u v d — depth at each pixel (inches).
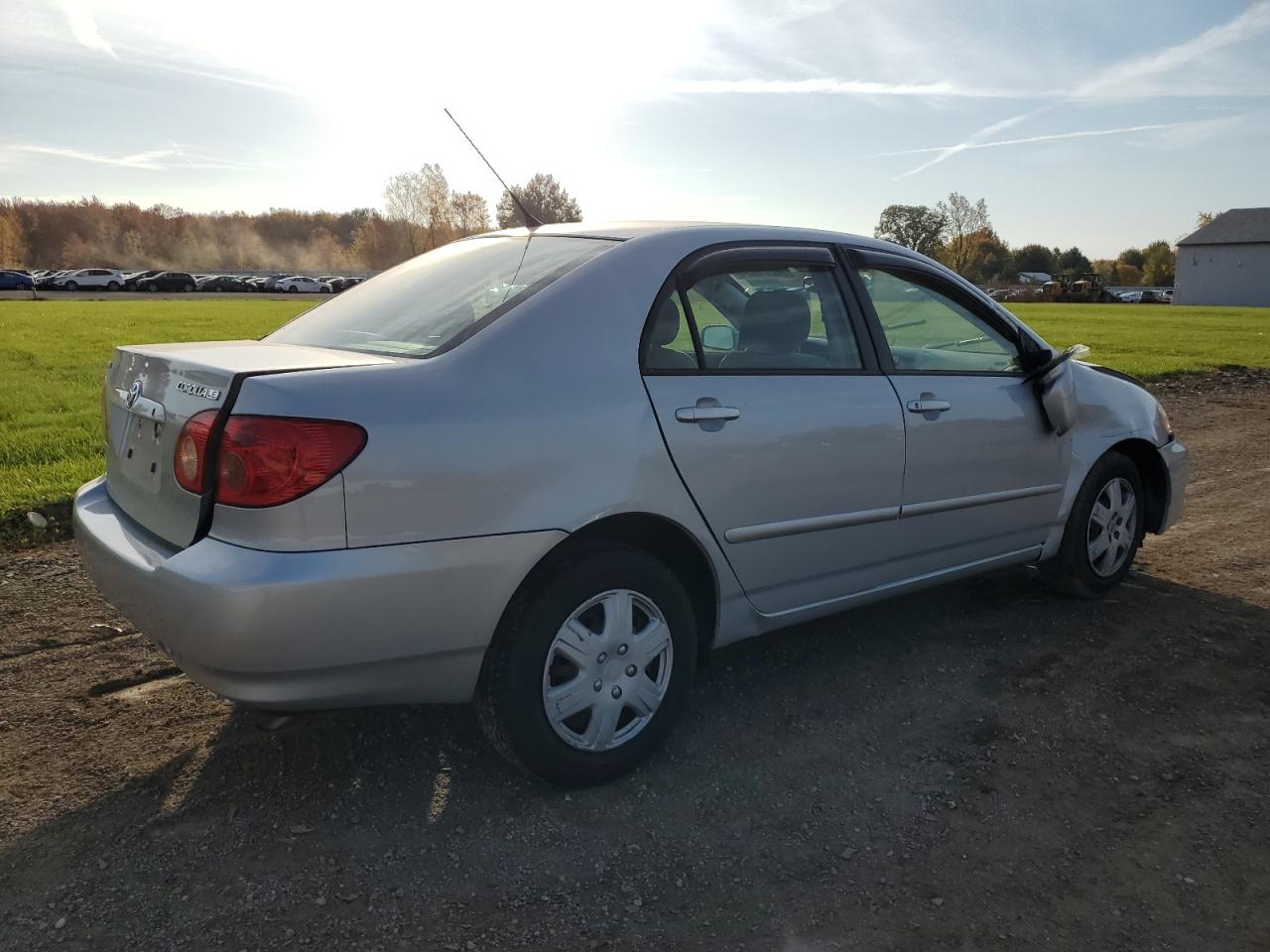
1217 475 305.4
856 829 110.9
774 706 140.6
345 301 142.2
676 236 130.0
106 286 2421.3
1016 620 174.4
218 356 110.2
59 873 99.9
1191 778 122.3
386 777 119.4
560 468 108.5
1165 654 160.2
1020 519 165.6
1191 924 95.5
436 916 94.7
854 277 145.8
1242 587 193.5
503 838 107.7
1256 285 2920.8
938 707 140.9
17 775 118.1
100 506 122.1
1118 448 187.6
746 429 124.1
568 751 113.8
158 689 142.7
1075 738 132.3
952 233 3363.7
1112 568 184.2
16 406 408.2
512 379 108.6
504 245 139.3
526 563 106.8
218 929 92.2
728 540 125.0
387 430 98.8
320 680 98.6
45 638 160.1
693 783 119.9
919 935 93.5
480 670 109.3
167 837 106.4
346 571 96.1
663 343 121.3
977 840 109.0
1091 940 93.1
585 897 98.1
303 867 101.9
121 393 120.6
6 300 1739.7
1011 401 160.1
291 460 94.7
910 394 144.5
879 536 143.3
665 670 121.8
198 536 100.3
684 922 94.7
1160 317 1574.8
